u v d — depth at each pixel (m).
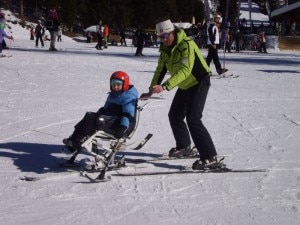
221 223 3.94
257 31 38.50
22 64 15.70
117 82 5.17
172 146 6.56
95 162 5.30
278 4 65.25
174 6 64.38
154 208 4.25
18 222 3.91
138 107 5.39
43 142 6.65
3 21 19.00
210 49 14.23
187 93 5.36
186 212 4.16
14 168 5.43
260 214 4.13
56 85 11.66
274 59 23.58
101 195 4.56
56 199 4.45
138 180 5.01
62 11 56.69
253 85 12.64
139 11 60.56
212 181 5.01
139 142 6.08
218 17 14.23
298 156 6.02
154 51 30.38
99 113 5.26
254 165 5.61
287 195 4.60
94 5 59.97
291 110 9.19
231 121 8.16
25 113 8.48
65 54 21.33
